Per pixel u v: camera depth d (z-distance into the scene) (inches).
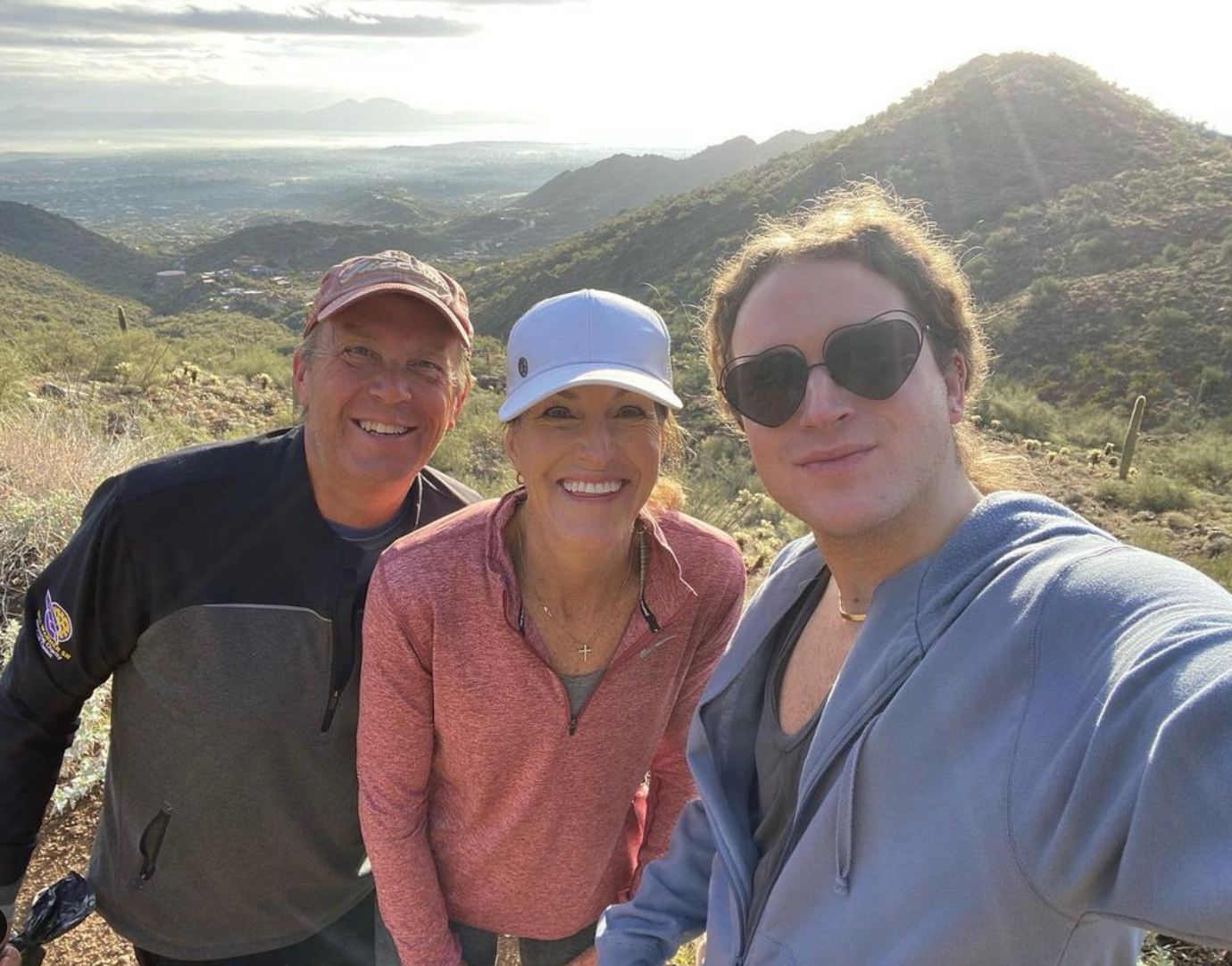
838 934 38.4
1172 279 1301.7
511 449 61.4
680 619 63.6
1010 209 1850.4
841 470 43.8
